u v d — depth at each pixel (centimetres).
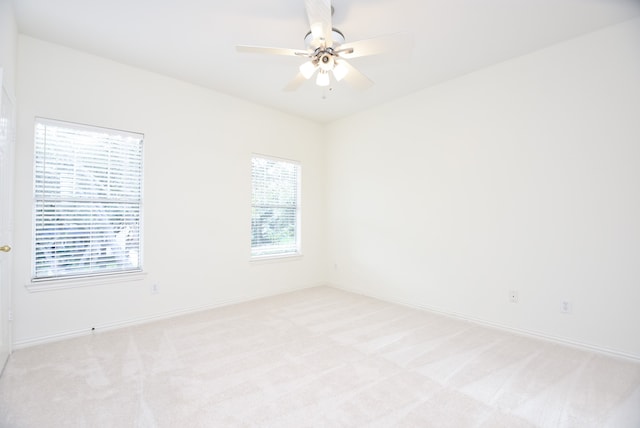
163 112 336
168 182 339
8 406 179
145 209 322
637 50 236
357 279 452
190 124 356
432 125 362
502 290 304
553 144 274
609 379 211
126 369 223
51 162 274
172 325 313
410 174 385
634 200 236
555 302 273
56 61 274
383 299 415
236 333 294
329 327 311
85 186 291
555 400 188
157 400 187
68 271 282
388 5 222
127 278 311
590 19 239
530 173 287
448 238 347
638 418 171
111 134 305
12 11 221
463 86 334
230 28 252
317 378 213
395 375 218
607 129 248
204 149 367
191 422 167
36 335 262
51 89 271
